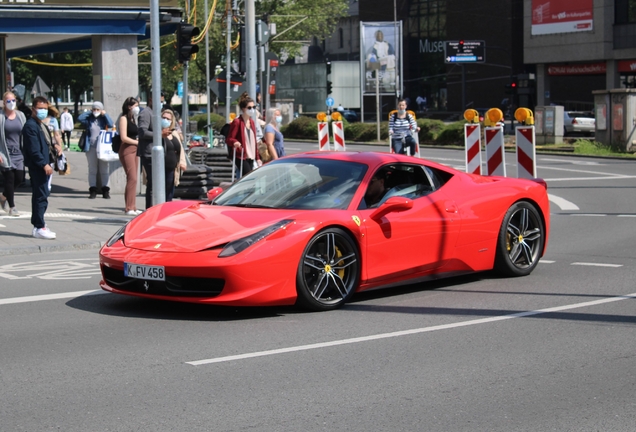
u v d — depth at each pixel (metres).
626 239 11.38
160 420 4.34
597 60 52.75
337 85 63.72
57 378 5.10
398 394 4.78
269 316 6.82
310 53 94.19
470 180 8.32
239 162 13.66
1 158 12.87
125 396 4.75
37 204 10.90
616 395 4.77
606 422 4.31
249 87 17.66
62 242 10.76
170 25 17.92
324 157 7.85
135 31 16.50
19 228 11.88
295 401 4.65
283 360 5.50
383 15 77.19
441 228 7.72
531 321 6.64
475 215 8.05
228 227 6.79
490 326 6.48
